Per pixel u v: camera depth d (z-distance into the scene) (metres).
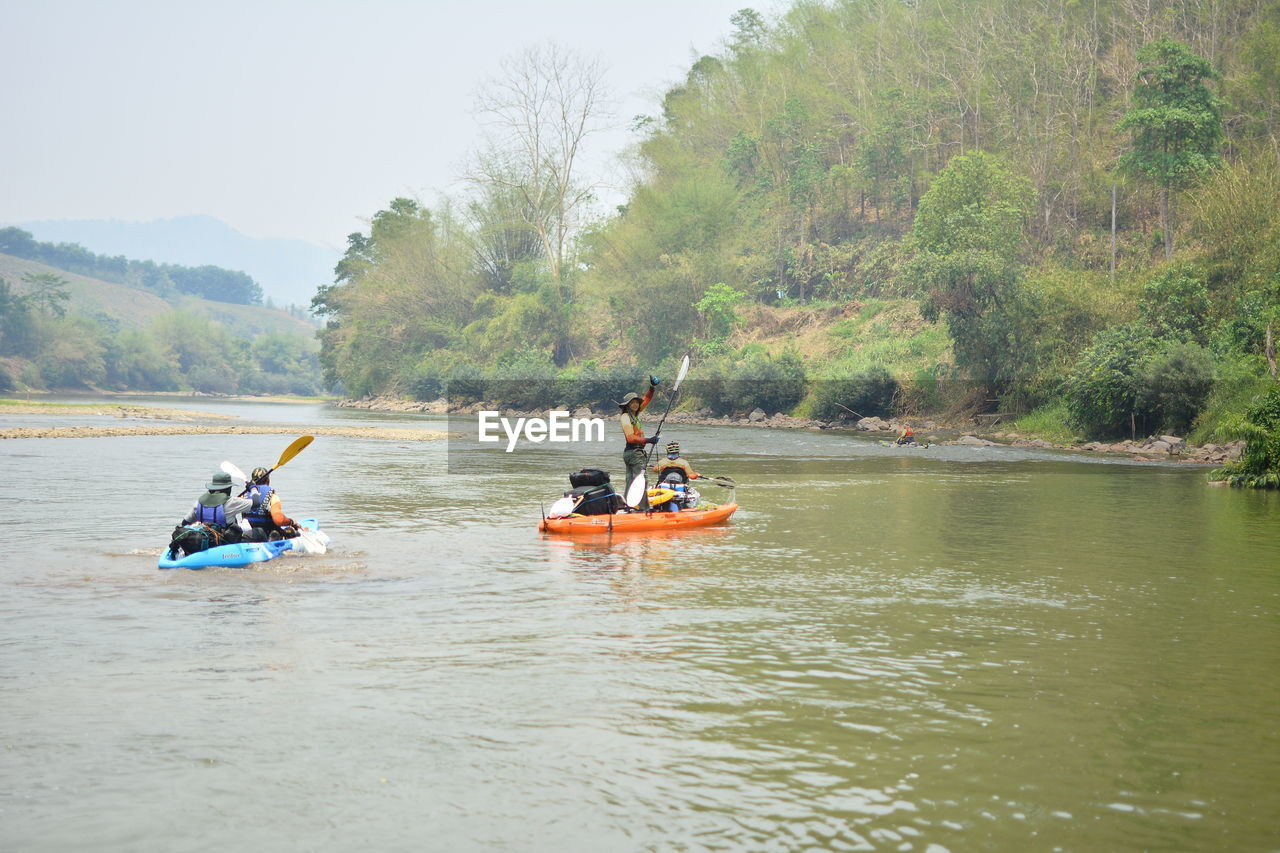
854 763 4.79
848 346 55.22
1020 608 8.29
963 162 43.31
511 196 81.94
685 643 7.05
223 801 4.30
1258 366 30.62
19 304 152.88
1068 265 47.53
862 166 63.28
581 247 76.31
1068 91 53.97
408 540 11.94
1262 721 5.44
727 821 4.13
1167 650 6.94
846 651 6.86
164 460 24.62
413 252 88.75
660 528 13.10
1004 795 4.42
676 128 82.50
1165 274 37.25
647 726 5.30
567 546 11.57
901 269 54.78
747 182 73.69
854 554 11.09
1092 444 32.03
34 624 7.46
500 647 6.89
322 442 35.47
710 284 65.19
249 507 10.82
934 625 7.66
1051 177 52.25
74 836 3.96
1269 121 45.28
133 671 6.22
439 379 81.06
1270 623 7.77
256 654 6.64
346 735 5.11
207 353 185.62
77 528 12.52
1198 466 25.44
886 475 22.27
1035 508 15.76
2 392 137.88
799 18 78.75
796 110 68.94
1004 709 5.62
